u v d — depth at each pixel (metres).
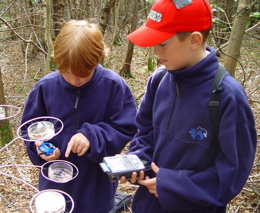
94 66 1.43
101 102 1.63
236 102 1.17
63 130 1.62
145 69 7.93
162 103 1.42
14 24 5.93
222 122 1.17
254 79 4.82
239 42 2.21
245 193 2.78
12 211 2.60
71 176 1.23
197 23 1.18
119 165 1.31
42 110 1.68
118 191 2.89
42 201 0.92
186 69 1.25
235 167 1.16
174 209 1.28
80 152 1.50
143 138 1.57
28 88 5.23
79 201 1.65
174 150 1.33
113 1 4.61
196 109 1.24
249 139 1.20
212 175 1.23
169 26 1.18
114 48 8.43
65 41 1.38
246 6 2.12
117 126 1.66
